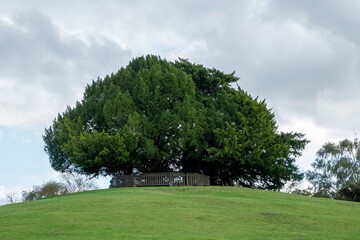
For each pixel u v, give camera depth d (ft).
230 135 178.40
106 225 88.17
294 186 256.11
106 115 181.57
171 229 86.07
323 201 133.69
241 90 193.98
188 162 192.54
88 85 200.23
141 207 105.91
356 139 297.74
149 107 185.98
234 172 194.90
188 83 190.39
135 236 79.15
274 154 182.39
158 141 183.01
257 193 139.95
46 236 79.56
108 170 190.49
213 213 102.17
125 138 174.70
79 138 176.45
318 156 304.71
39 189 233.76
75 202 112.57
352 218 105.81
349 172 292.61
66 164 193.67
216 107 192.13
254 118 184.24
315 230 91.20
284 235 84.48
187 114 180.65
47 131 195.83
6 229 85.81
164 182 174.50
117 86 192.03
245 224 93.66
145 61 204.33
